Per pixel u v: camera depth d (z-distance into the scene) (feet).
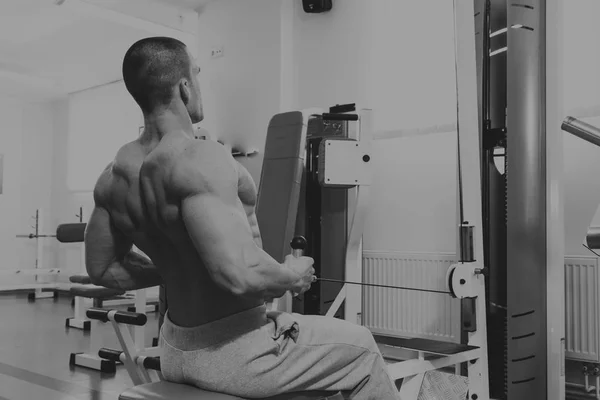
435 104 12.25
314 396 4.45
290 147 10.66
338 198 11.14
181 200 4.04
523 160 8.38
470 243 6.93
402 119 12.79
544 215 8.39
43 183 27.58
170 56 4.40
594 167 10.07
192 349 4.39
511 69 8.45
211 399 4.17
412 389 6.62
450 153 12.08
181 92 4.47
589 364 9.67
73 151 26.35
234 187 4.07
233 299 4.31
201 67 16.80
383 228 13.14
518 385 8.23
